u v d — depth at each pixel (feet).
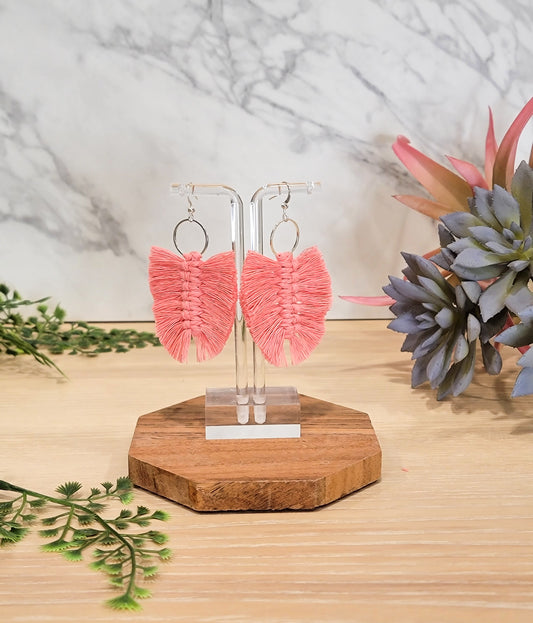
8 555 1.82
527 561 1.80
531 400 2.52
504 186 2.72
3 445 2.27
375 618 1.65
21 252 3.15
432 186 2.81
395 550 1.84
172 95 3.04
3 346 3.00
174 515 1.98
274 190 2.20
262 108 3.05
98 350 2.95
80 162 3.09
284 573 1.77
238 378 2.18
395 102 3.06
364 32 3.01
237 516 1.97
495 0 3.01
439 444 2.27
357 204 3.13
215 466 2.05
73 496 2.03
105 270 3.17
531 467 2.15
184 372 2.77
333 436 2.19
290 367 2.80
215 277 2.12
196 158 3.08
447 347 2.41
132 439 2.19
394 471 2.14
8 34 2.99
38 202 3.11
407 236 3.15
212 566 1.79
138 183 3.10
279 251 3.15
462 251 2.35
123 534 1.89
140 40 3.00
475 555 1.82
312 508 1.98
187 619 1.65
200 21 2.99
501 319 2.38
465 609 1.67
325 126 3.06
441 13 3.01
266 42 3.01
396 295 2.44
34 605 1.69
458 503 2.00
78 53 3.01
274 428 2.18
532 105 2.65
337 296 3.22
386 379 2.69
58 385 2.66
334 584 1.74
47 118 3.05
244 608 1.68
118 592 1.72
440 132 3.09
